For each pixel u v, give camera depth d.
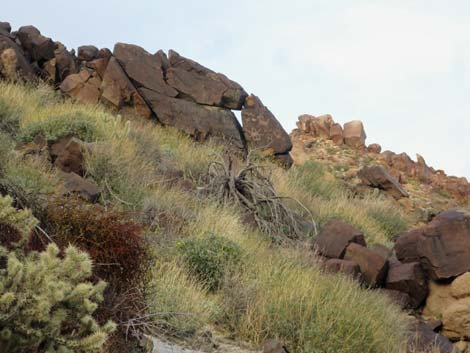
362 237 15.70
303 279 11.69
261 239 15.55
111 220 8.62
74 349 5.93
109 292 7.82
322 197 22.72
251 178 18.64
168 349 8.84
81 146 15.66
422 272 14.52
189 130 23.28
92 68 23.62
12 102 19.55
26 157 15.14
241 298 11.01
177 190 16.50
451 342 12.93
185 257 12.26
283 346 10.01
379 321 11.35
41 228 8.38
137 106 23.25
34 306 5.64
